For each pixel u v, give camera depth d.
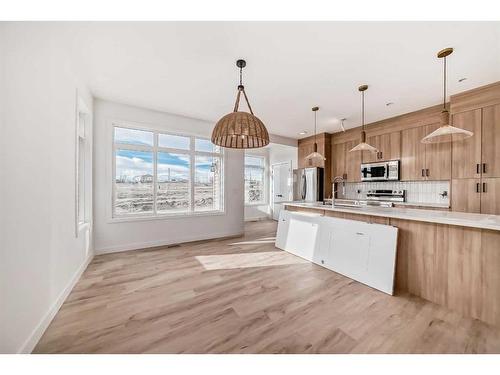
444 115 2.14
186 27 1.96
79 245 2.70
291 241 3.73
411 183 4.49
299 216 3.67
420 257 2.25
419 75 2.78
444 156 3.72
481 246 1.87
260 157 7.78
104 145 3.65
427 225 2.21
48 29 1.83
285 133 5.81
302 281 2.60
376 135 4.76
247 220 7.33
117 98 3.58
